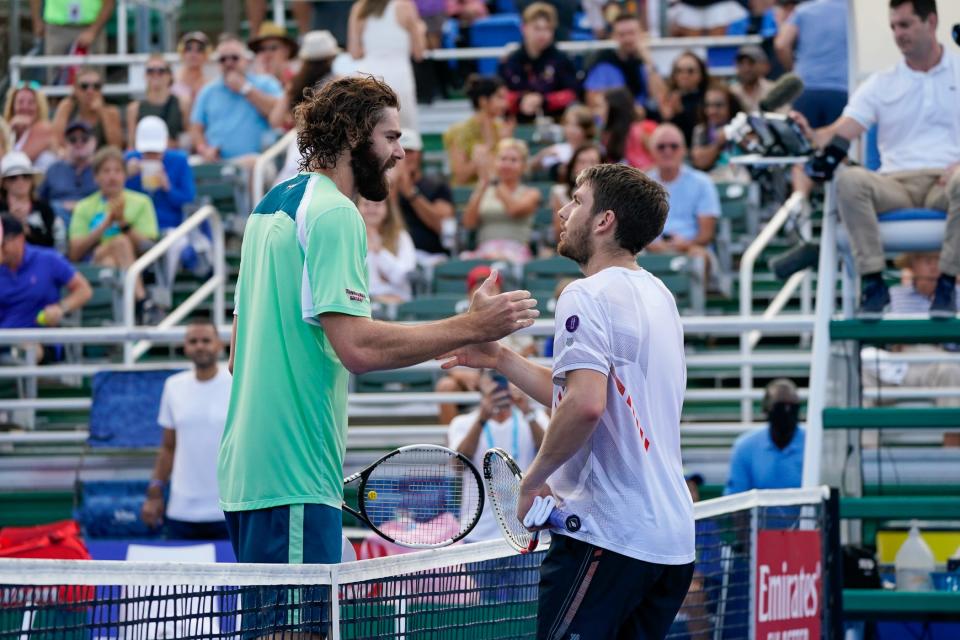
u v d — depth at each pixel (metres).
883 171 14.99
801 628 12.65
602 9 34.41
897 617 13.64
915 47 14.74
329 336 7.93
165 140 25.75
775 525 12.38
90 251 24.77
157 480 18.41
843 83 22.16
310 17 34.28
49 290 22.16
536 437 16.89
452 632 9.18
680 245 23.77
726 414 22.02
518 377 8.98
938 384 20.03
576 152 25.66
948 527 17.92
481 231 25.19
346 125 8.28
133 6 35.22
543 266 23.19
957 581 14.66
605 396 7.91
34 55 34.00
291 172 24.47
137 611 7.11
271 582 7.71
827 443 15.35
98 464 20.36
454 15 34.66
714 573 11.52
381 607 8.50
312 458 8.09
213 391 18.05
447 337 7.98
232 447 8.27
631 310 8.12
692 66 28.05
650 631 8.37
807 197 24.25
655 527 8.04
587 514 8.05
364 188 8.48
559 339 8.05
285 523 8.02
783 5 30.19
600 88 29.88
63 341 19.48
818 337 14.40
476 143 28.30
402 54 27.66
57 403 20.19
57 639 6.74
